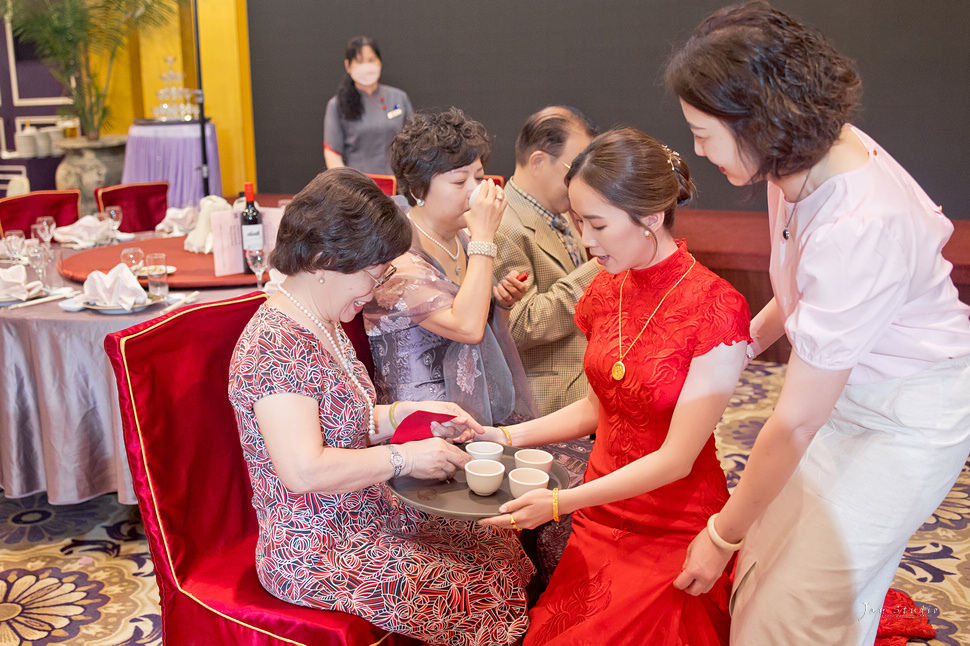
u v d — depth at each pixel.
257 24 6.73
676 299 1.52
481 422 2.03
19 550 2.54
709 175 5.50
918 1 4.74
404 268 1.90
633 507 1.63
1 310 2.50
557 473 1.65
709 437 1.60
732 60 1.17
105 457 2.50
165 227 3.85
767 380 4.03
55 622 2.15
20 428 2.50
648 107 5.61
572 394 2.38
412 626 1.46
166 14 6.68
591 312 1.71
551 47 5.79
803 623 1.46
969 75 4.73
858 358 1.23
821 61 1.16
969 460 3.19
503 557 1.65
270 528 1.49
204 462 1.66
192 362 1.65
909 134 4.93
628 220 1.46
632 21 5.52
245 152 7.00
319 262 1.42
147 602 2.26
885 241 1.20
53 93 7.48
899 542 1.42
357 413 1.49
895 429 1.39
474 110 6.14
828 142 1.20
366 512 1.56
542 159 2.37
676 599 1.49
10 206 3.85
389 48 6.29
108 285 2.48
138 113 7.30
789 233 1.39
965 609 2.20
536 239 2.42
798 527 1.46
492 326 2.13
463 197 1.94
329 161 5.54
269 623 1.45
